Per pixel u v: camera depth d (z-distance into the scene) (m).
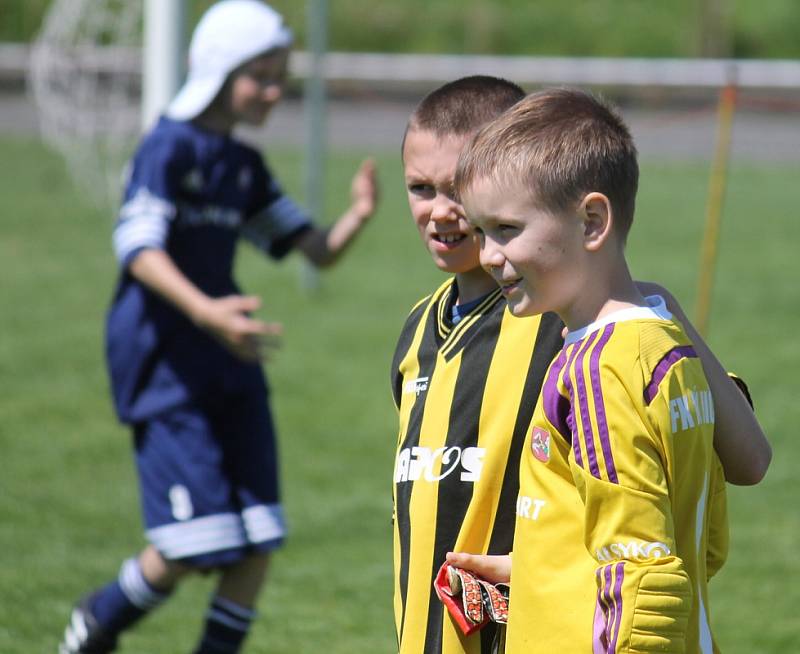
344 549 18.47
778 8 86.94
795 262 41.94
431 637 8.16
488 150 7.21
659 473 6.77
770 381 28.20
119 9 43.94
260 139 65.81
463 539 8.08
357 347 31.52
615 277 7.22
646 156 64.12
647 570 6.58
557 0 88.19
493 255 7.27
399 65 78.12
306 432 24.50
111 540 18.72
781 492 21.14
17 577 16.84
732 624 15.55
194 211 14.00
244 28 14.20
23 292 37.16
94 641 13.57
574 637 7.05
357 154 62.38
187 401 13.52
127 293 13.93
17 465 22.20
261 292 37.72
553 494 7.23
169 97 22.05
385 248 44.44
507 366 8.09
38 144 63.41
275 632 15.28
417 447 8.40
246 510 13.55
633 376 6.82
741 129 71.94
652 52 83.56
